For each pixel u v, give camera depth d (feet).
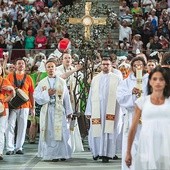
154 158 35.47
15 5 120.06
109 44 98.02
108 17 72.54
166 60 44.06
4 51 89.56
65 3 123.03
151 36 115.75
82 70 71.41
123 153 47.75
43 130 60.03
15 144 69.36
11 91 59.41
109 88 59.62
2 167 56.44
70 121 62.44
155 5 124.57
